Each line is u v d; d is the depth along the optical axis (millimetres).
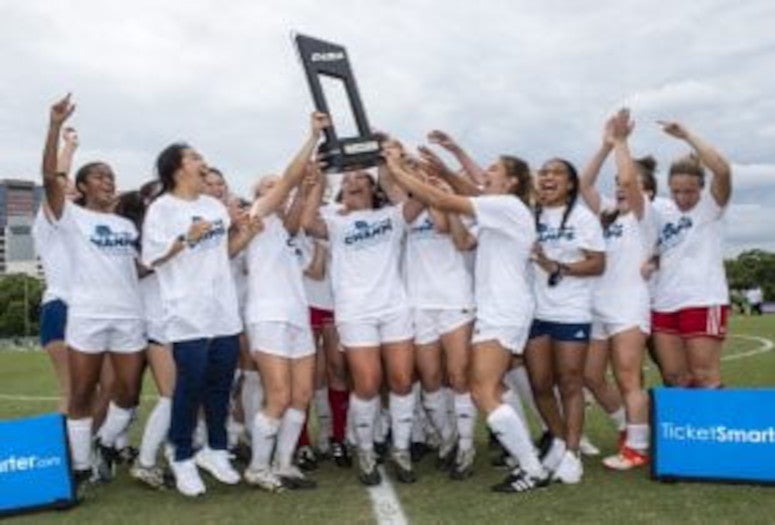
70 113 6203
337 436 7566
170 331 6273
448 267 6957
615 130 6832
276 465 6648
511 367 7062
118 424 6961
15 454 6062
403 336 6781
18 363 27594
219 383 6465
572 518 5383
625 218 6953
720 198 6777
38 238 7461
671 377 7188
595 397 7398
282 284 6590
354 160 6629
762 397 6152
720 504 5625
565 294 6473
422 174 7027
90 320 6547
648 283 7012
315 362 7656
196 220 6262
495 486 6207
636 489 6121
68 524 5684
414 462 7512
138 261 6898
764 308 60844
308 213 6750
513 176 6559
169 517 5781
